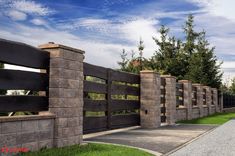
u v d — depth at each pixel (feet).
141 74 56.70
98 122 43.01
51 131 29.53
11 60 25.88
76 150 28.53
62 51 30.53
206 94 104.94
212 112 113.39
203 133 48.83
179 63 126.82
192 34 154.81
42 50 29.66
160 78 60.03
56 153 26.40
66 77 31.14
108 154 27.12
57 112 29.91
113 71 47.37
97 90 42.78
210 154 30.58
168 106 65.98
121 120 50.03
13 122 25.05
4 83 25.38
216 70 118.93
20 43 26.91
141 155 27.96
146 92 56.29
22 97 27.17
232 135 46.57
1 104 25.17
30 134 26.86
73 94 32.24
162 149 32.83
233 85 215.31
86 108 40.04
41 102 29.37
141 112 56.39
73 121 32.22
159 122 58.80
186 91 79.66
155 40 131.64
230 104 151.43
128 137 41.52
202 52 118.42
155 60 128.47
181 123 68.64
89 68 40.57
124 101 51.01
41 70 31.14
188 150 32.78
